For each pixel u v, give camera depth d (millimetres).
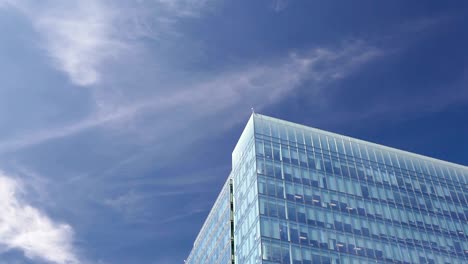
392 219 92812
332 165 95250
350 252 83312
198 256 119812
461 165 112875
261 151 90188
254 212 83500
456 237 96812
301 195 86812
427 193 102312
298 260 77938
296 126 97875
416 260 88938
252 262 79438
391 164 103375
